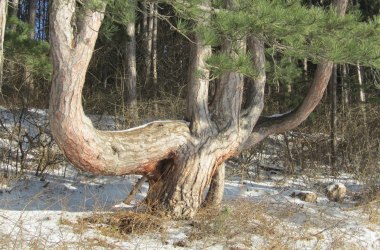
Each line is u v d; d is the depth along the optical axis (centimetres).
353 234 826
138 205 796
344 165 1309
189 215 769
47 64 921
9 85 1167
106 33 690
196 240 713
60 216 748
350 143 1309
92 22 642
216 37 661
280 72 880
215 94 816
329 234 810
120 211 766
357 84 1527
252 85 852
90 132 677
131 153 722
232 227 746
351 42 715
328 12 732
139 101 1527
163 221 741
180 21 663
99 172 715
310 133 1392
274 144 1361
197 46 773
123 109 1222
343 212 941
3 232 657
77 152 680
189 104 790
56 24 638
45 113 1229
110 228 716
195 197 774
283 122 890
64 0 636
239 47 739
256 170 1207
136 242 687
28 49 920
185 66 1986
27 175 987
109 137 710
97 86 1712
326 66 844
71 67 639
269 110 1455
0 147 1051
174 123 771
